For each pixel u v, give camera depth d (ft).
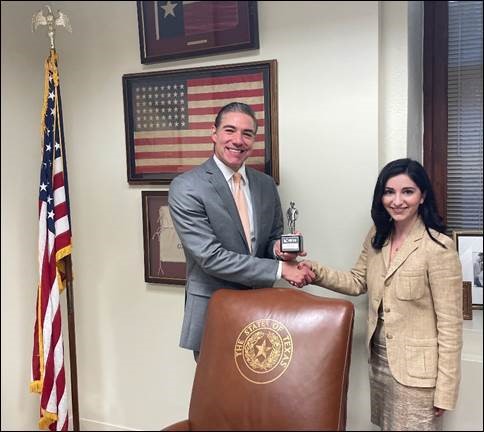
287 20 6.30
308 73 6.24
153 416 7.58
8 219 7.07
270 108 6.35
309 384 4.56
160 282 7.21
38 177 7.49
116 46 7.25
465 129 6.44
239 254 5.45
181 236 5.49
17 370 7.28
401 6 6.03
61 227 6.52
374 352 5.46
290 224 5.71
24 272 7.32
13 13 7.09
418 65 6.45
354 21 6.00
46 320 6.51
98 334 7.81
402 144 6.15
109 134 7.41
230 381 4.78
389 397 5.24
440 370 4.91
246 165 6.51
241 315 4.99
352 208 6.15
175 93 6.87
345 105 6.10
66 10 7.48
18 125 7.19
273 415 4.58
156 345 7.46
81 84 7.51
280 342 4.76
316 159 6.28
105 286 7.70
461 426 6.06
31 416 7.51
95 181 7.58
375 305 5.35
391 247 5.33
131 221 7.41
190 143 6.85
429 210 5.10
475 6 6.32
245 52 6.54
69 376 7.88
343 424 4.63
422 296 4.99
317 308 4.84
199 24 6.66
